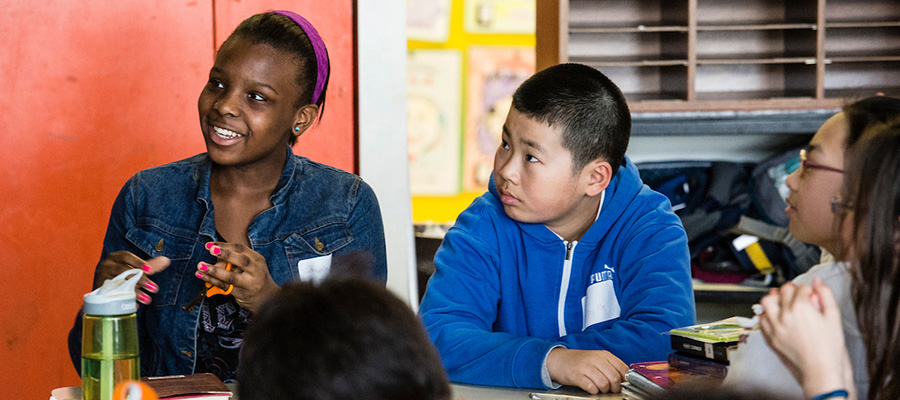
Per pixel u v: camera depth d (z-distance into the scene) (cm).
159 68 193
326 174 147
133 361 94
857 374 91
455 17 405
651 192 144
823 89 283
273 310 56
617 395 113
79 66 187
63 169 188
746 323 104
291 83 132
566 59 277
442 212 415
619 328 126
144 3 190
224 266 118
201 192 136
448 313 133
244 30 132
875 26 291
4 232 185
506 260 140
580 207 137
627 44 302
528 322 140
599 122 128
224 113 126
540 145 126
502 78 410
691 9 277
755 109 282
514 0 405
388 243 213
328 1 205
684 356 107
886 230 82
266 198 140
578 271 138
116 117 191
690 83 281
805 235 101
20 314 187
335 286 57
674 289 129
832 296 83
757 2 299
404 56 209
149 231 137
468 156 413
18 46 182
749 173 300
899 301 82
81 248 191
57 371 192
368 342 52
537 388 120
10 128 183
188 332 133
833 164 94
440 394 55
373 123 210
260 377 53
